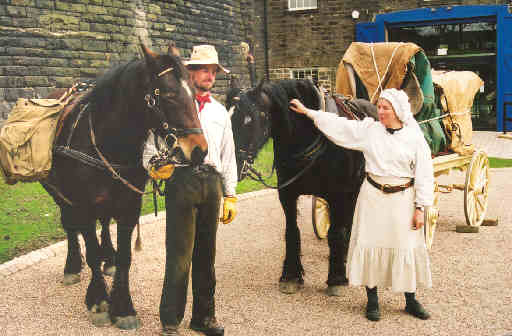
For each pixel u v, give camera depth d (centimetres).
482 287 474
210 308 383
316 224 629
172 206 353
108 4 1206
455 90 666
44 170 384
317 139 440
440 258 561
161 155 336
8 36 1012
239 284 496
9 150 377
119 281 394
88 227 397
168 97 312
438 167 617
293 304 446
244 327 402
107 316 404
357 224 418
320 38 1900
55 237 658
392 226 401
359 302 450
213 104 359
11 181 398
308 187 459
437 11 1761
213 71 353
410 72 570
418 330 391
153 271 532
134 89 340
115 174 367
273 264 557
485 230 674
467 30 1809
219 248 618
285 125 422
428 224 573
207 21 1521
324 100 454
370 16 1847
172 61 317
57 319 420
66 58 1117
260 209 820
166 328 368
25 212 760
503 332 383
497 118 1784
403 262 400
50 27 1085
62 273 530
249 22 1705
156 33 1341
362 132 411
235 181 374
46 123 393
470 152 674
